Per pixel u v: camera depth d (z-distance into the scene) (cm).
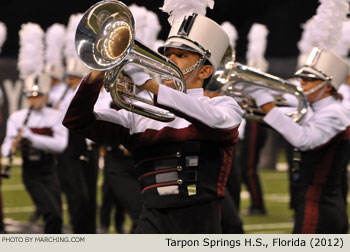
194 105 710
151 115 719
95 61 662
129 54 672
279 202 2489
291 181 1852
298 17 4512
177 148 764
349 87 1958
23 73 1975
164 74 709
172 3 805
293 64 3803
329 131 1119
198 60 790
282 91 1104
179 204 758
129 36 660
